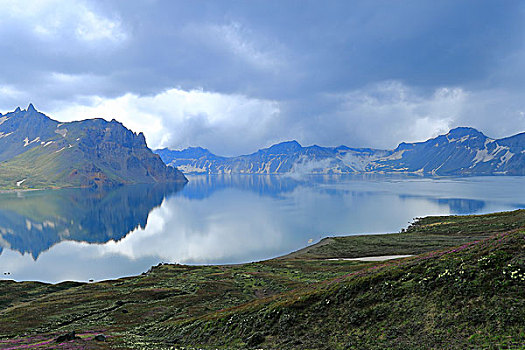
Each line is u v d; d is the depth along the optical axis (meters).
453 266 32.81
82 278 133.00
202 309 58.16
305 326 32.91
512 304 25.44
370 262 98.56
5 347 37.09
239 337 34.97
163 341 39.53
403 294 32.19
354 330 29.91
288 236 192.00
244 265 114.81
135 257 162.88
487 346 22.75
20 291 84.62
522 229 35.94
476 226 139.88
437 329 26.22
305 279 78.06
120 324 52.09
